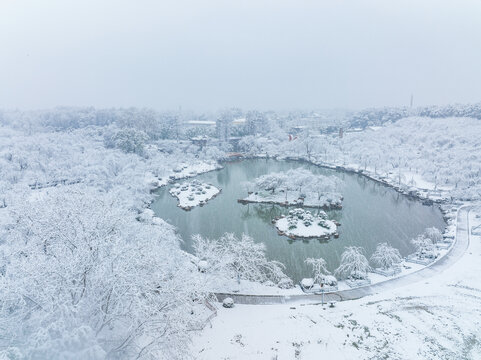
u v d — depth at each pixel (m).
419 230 56.12
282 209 69.19
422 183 86.75
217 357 24.27
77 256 18.48
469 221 57.41
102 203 25.03
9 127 128.25
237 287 36.28
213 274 35.47
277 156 132.00
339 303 32.38
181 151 123.69
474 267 39.34
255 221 62.25
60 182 75.50
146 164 95.38
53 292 16.33
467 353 25.00
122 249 19.36
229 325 28.56
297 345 25.84
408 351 25.25
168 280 21.08
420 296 32.97
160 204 73.50
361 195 80.19
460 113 148.25
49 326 14.23
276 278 39.34
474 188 71.00
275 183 76.44
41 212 22.89
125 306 18.50
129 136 108.19
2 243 31.38
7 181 64.94
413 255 43.81
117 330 19.09
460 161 87.44
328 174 102.00
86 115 169.25
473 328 27.69
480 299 31.97
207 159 118.88
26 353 13.70
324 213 61.50
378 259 40.62
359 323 28.75
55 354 13.95
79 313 16.98
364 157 103.94
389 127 149.38
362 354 24.95
